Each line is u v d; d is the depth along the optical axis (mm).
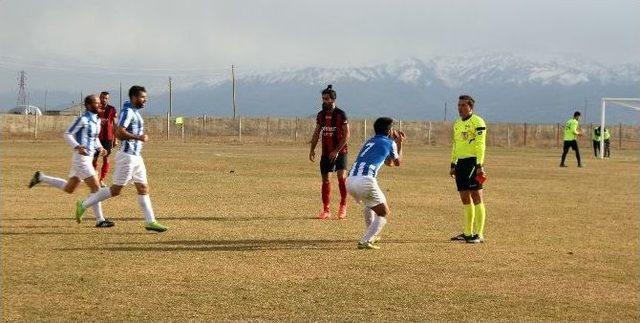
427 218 21328
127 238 16797
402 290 12203
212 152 60469
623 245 17062
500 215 22562
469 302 11539
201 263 14141
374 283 12680
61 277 12703
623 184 34969
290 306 11117
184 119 111438
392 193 28469
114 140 27812
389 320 10469
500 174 41031
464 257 15242
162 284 12359
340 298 11633
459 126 17625
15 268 13359
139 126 18047
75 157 18500
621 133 106125
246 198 25750
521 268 14188
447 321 10477
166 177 33719
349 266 14102
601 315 10930
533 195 29031
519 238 18000
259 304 11219
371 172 16047
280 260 14586
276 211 22375
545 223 20844
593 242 17484
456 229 19250
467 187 17391
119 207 22391
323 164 21062
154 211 21734
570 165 52000
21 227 18016
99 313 10594
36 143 75438
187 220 20031
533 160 58438
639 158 67062
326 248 16047
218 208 22812
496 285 12703
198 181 32000
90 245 15789
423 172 40562
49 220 19281
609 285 12852
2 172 34031
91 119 18547
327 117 20922
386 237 17734
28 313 10523
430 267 14125
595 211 23875
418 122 114062
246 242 16609
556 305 11453
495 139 110375
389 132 16656
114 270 13352
